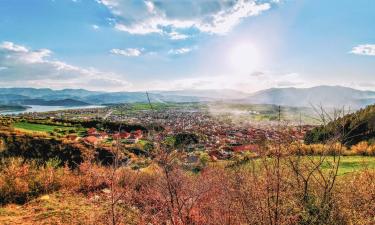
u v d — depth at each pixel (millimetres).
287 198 6602
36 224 7254
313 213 6469
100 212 7824
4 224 7070
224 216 5836
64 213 8031
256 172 6090
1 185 9859
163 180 5180
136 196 7727
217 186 6168
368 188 7426
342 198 6988
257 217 5590
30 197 9969
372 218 6418
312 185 7090
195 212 5953
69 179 11359
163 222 6035
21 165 12875
